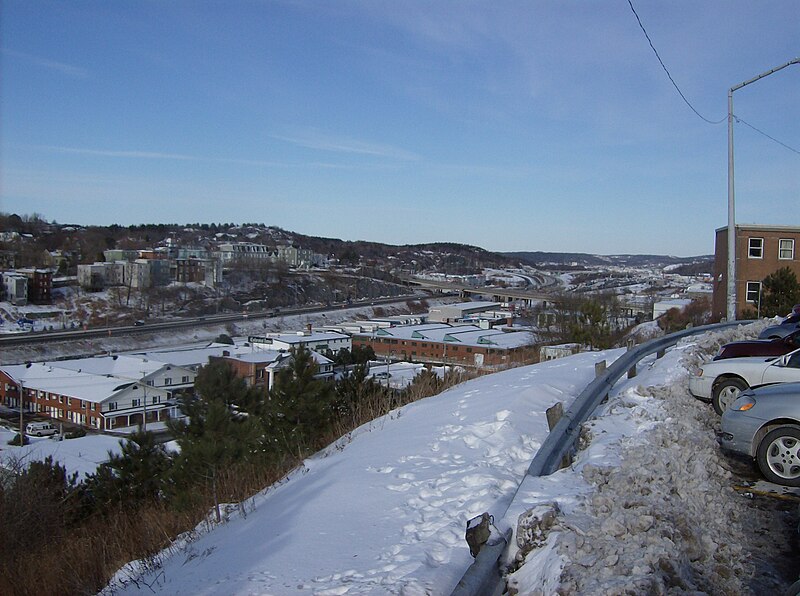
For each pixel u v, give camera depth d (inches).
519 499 216.5
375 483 287.4
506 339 2760.8
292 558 218.7
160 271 4857.3
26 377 2049.7
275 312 4370.1
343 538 229.3
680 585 148.4
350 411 634.2
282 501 307.7
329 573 200.4
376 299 5733.3
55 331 3211.1
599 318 1169.4
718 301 1571.1
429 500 256.4
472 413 394.9
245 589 198.2
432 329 3198.8
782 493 256.5
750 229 1467.8
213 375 861.2
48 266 4709.6
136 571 272.2
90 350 2893.7
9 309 3614.7
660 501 195.3
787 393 277.3
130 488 622.2
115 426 1829.5
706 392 389.4
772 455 273.0
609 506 196.1
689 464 243.8
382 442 374.6
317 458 417.7
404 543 216.1
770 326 640.4
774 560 194.2
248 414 756.6
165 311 4156.0
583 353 770.2
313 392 639.1
